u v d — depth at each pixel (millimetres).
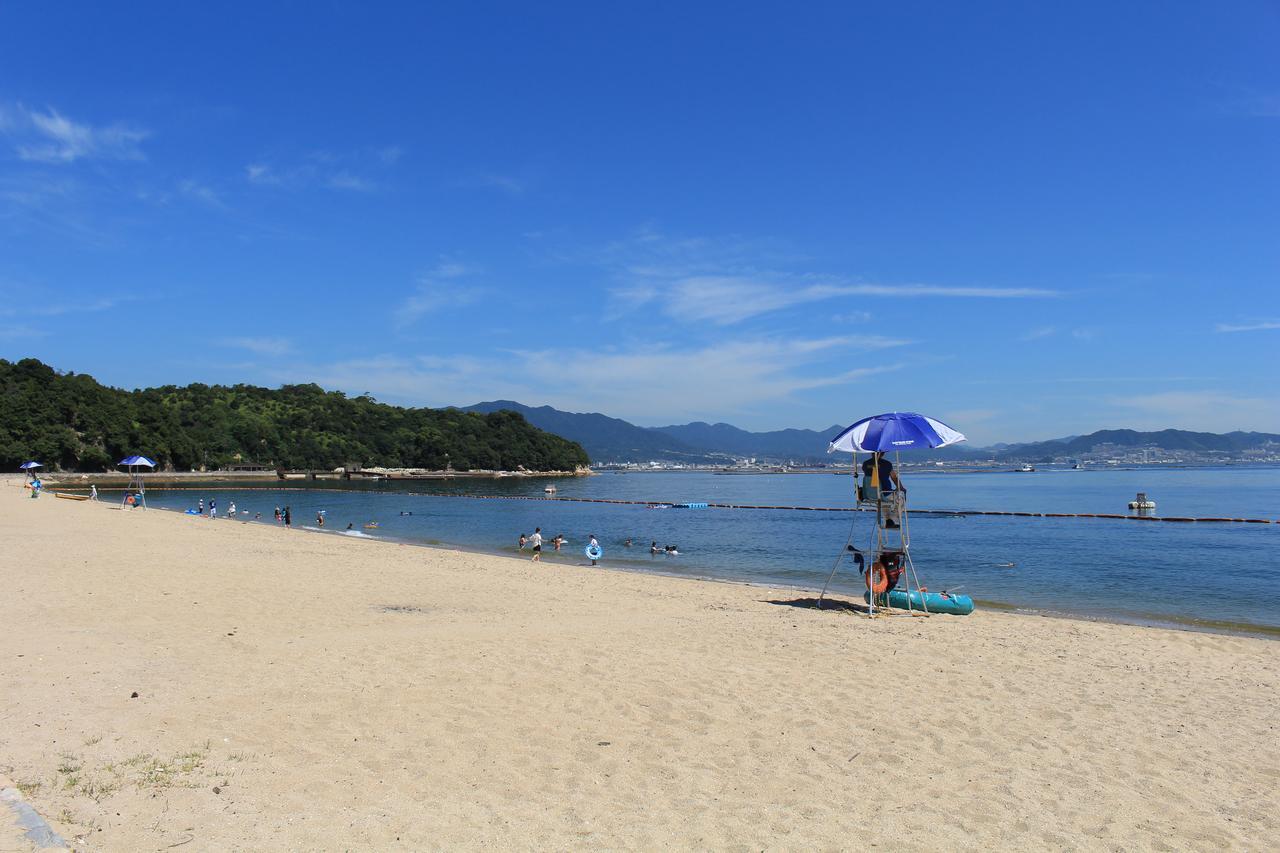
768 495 110000
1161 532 45438
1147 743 8117
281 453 143250
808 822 5938
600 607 16875
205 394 155625
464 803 6105
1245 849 5676
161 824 5367
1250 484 121688
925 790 6664
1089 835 5859
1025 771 7180
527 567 26047
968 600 16750
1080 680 10781
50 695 8477
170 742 7184
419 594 17938
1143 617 19594
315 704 8633
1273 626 18469
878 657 11781
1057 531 46656
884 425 15703
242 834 5297
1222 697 10125
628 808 6125
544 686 9641
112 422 120875
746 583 25422
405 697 9008
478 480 156500
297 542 31578
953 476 192875
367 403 178750
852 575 28609
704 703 9086
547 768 6965
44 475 109062
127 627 12484
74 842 4949
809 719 8578
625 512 69375
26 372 121938
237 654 10914
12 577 17297
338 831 5457
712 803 6270
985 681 10508
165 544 27484
